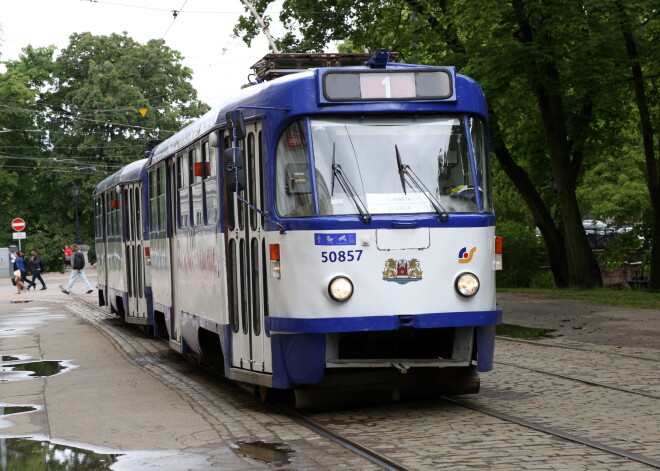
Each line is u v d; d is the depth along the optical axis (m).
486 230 9.40
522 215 40.44
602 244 43.91
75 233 67.06
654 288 28.62
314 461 7.48
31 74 68.25
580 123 28.81
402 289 9.10
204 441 8.48
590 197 39.44
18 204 71.31
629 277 40.94
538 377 11.73
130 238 19.98
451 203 9.35
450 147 9.47
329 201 9.14
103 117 64.06
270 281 9.48
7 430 9.49
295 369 9.23
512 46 24.22
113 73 64.94
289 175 9.34
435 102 9.45
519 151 32.50
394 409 9.76
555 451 7.49
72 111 66.25
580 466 6.96
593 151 29.53
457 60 25.64
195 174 12.24
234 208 10.53
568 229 28.50
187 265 12.95
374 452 7.66
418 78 9.45
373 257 9.08
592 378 11.49
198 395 11.52
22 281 43.91
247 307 10.20
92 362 15.53
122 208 20.62
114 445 8.48
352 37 30.22
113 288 22.69
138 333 20.67
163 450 8.17
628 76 27.86
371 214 9.12
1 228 70.94
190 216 12.70
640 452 7.39
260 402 10.71
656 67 27.48
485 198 9.55
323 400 9.56
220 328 10.96
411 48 26.80
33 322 24.78
